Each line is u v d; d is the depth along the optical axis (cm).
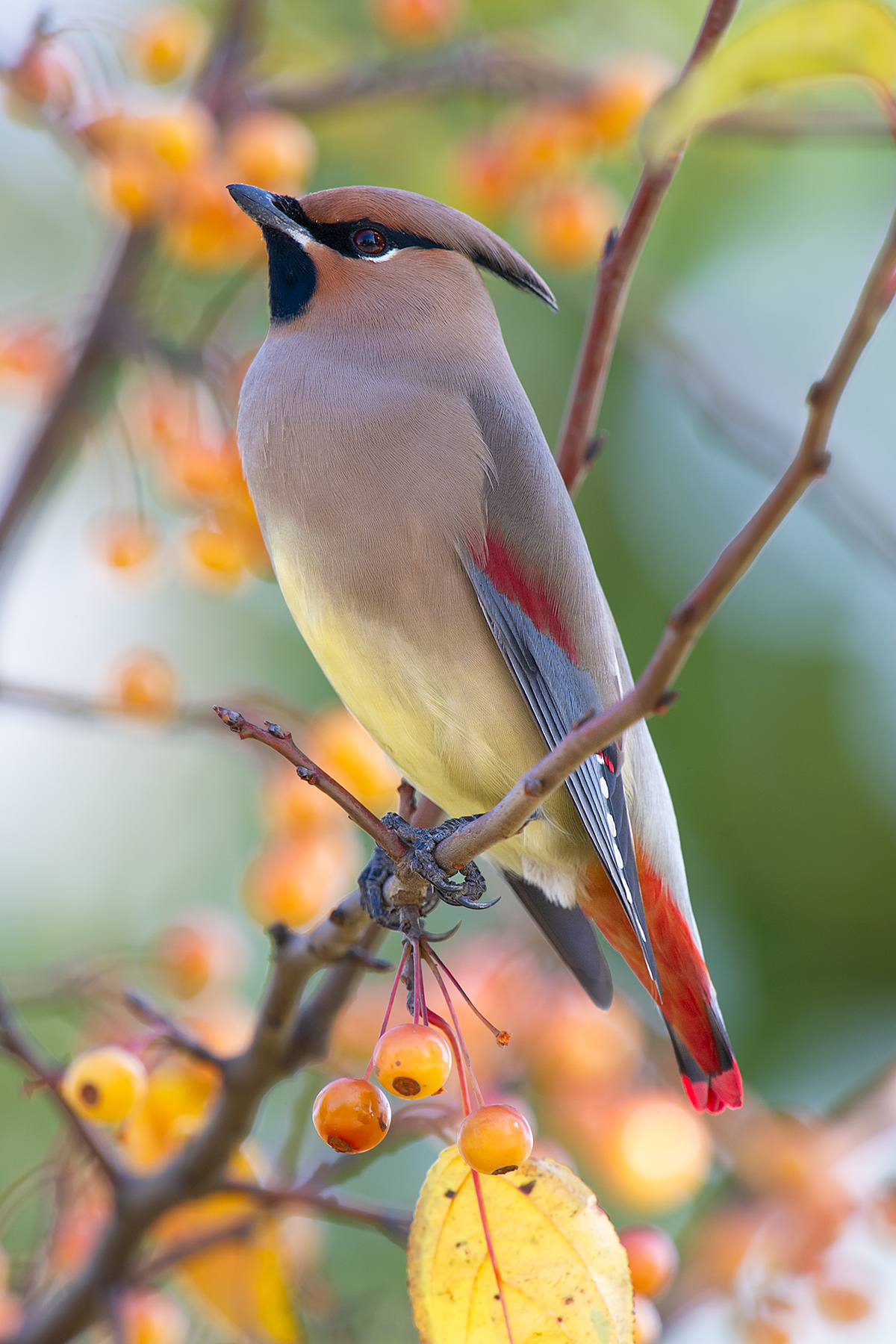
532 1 973
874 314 353
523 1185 502
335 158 1005
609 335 647
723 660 1062
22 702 714
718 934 1023
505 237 1055
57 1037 882
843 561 1087
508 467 651
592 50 984
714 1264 753
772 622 1077
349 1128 488
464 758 644
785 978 1023
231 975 727
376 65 887
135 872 1004
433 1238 500
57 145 834
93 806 1015
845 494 924
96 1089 571
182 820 1012
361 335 673
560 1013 759
